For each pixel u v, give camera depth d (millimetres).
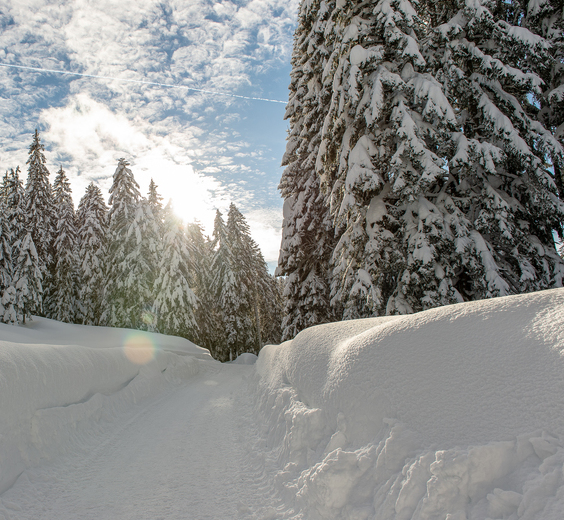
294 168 17016
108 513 3340
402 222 8906
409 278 8367
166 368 12422
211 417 6840
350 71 8555
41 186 29609
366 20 9141
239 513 3279
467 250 8289
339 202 10375
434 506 2227
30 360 4840
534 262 9312
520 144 8477
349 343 4027
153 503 3531
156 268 25938
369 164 8633
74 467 4410
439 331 3254
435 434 2604
